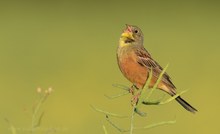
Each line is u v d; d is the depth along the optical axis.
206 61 20.36
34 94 16.62
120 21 26.30
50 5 28.11
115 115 4.82
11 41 22.69
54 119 14.16
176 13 27.34
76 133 13.34
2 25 24.95
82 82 17.64
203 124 14.77
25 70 19.00
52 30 24.62
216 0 28.50
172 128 13.98
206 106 16.14
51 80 17.86
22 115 13.98
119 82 17.75
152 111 14.68
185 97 16.77
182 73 19.02
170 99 4.95
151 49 22.06
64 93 16.56
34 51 21.42
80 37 23.70
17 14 26.59
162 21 26.22
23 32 24.06
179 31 24.75
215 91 17.31
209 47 22.30
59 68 19.14
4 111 14.66
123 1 28.39
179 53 21.47
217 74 18.84
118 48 8.47
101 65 19.45
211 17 26.83
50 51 21.48
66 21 26.00
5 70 19.09
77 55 20.84
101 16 26.83
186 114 14.83
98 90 16.94
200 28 25.17
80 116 14.55
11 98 16.19
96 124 13.69
